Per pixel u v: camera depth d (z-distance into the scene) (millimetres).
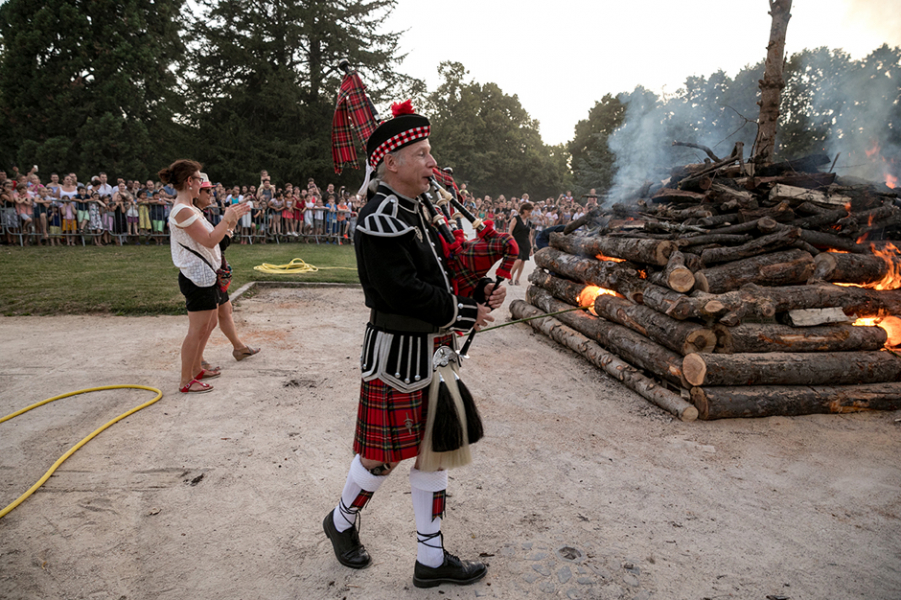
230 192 16109
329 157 27250
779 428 3809
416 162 1941
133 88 26391
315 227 16922
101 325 5934
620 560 2375
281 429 3553
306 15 26922
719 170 5488
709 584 2242
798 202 4898
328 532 2303
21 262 9836
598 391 4500
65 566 2238
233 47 26031
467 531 2562
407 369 1980
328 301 7715
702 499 2902
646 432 3723
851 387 4172
